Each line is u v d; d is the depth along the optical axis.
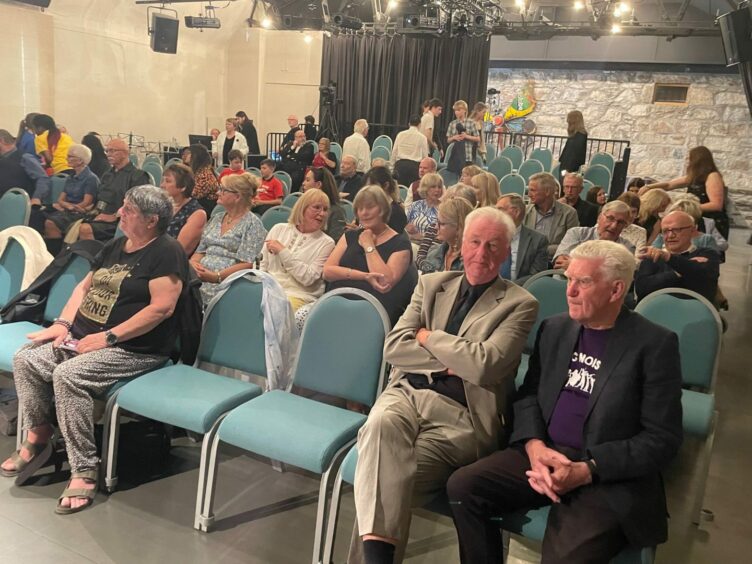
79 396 2.21
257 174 6.51
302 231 3.06
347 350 2.22
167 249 2.41
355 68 10.80
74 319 2.52
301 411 2.08
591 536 1.52
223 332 2.48
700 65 10.01
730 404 3.35
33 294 2.82
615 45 10.42
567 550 1.52
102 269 2.47
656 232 3.95
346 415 2.09
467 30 8.60
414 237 3.94
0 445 2.53
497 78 11.38
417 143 6.69
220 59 11.56
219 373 2.57
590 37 10.52
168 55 10.38
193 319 2.49
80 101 9.03
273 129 11.69
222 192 3.19
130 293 2.38
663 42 10.12
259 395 2.27
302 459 1.87
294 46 11.34
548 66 10.96
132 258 2.43
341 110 10.87
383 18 9.49
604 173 6.97
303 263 2.95
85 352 2.31
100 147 6.22
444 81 10.26
